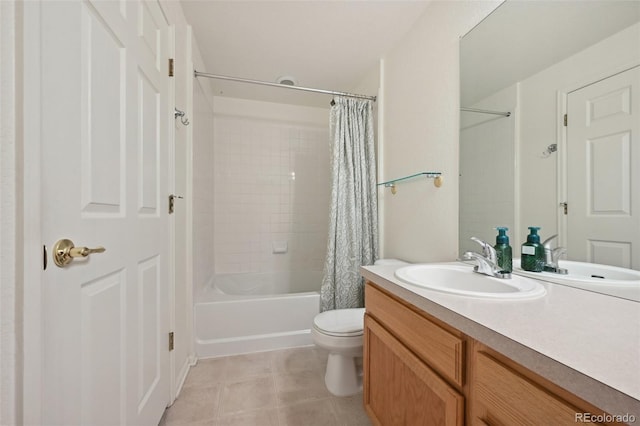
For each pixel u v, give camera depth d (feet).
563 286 2.81
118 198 2.67
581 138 2.80
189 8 4.91
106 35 2.44
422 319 2.55
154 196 3.59
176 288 4.53
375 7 4.95
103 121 2.39
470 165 4.20
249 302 6.04
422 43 5.17
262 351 6.07
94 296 2.27
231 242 8.95
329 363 4.87
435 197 4.91
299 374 5.20
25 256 1.55
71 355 1.98
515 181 3.54
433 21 4.86
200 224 6.47
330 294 6.52
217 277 8.55
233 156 8.93
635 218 2.34
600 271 2.60
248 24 5.36
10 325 1.50
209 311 5.82
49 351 1.76
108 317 2.49
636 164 2.35
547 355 1.38
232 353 5.90
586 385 1.20
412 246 5.57
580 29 2.80
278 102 9.30
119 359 2.68
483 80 3.95
